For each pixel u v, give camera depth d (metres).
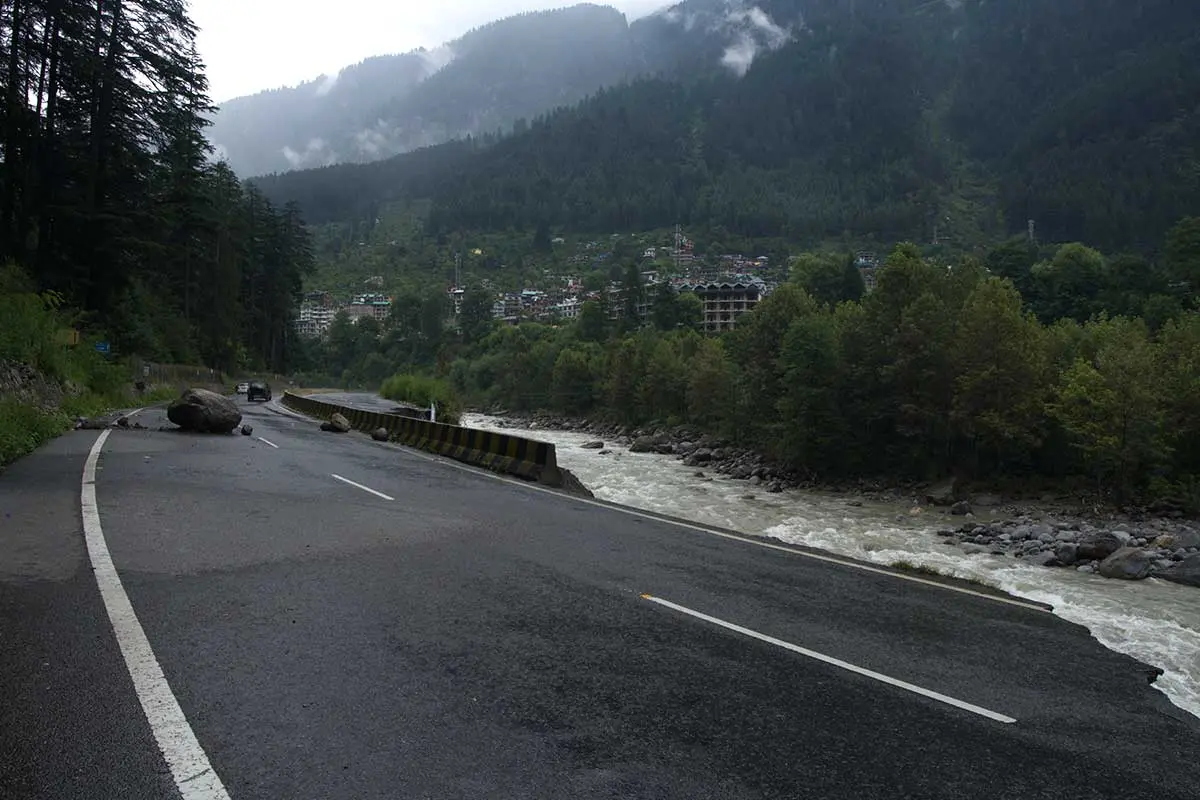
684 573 8.00
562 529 10.19
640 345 70.56
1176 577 13.52
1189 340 25.09
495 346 127.50
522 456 16.73
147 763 3.60
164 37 43.41
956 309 30.42
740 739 4.17
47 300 28.58
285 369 115.56
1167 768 4.12
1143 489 23.28
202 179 57.12
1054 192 179.88
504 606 6.44
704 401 48.97
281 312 104.44
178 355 65.88
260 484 12.79
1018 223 188.50
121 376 37.12
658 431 57.50
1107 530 19.20
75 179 42.22
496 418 87.31
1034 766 4.05
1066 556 15.59
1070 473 26.64
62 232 42.00
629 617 6.30
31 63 39.34
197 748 3.76
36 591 6.19
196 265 73.88
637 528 10.61
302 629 5.59
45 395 23.70
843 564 8.99
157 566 7.14
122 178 44.16
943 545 17.81
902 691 5.03
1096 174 182.38
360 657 5.09
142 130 43.72
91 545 7.81
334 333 160.50
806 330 31.61
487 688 4.68
